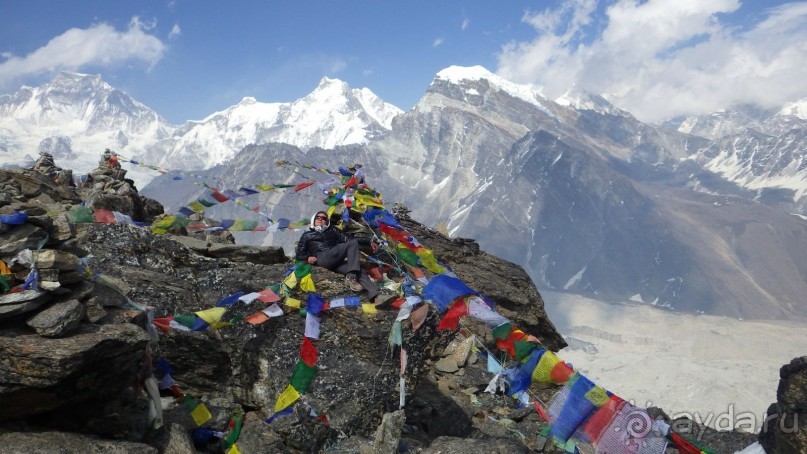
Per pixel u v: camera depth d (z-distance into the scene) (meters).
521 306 14.90
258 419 8.66
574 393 7.61
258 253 11.11
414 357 9.48
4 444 6.27
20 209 7.05
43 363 6.22
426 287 9.22
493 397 11.23
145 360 7.61
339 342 9.20
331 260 10.02
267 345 9.06
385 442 8.17
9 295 6.40
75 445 6.46
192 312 8.99
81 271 7.04
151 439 7.34
